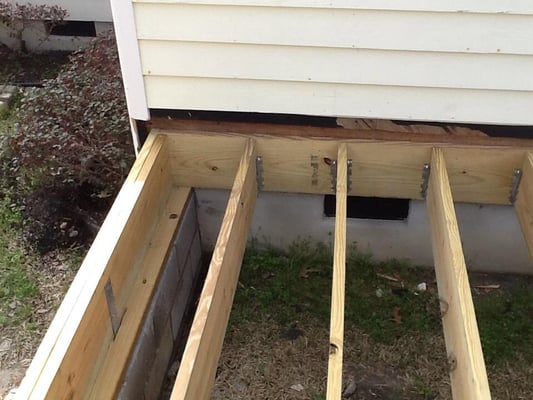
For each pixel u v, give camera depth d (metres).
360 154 2.78
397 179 2.82
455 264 2.16
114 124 3.39
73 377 1.88
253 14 2.47
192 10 2.48
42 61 5.51
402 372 2.73
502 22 2.39
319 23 2.47
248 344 2.86
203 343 1.94
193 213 3.10
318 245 3.27
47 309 3.04
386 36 2.47
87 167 3.39
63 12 5.43
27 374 1.73
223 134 2.81
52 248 3.36
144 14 2.51
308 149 2.79
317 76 2.61
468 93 2.59
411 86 2.59
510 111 2.61
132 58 2.63
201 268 3.31
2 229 3.48
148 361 2.45
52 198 3.49
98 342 2.10
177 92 2.72
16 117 4.25
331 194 2.96
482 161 2.72
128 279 2.42
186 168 2.92
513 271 3.20
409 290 3.12
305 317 2.99
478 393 1.73
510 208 2.98
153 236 2.69
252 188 2.79
